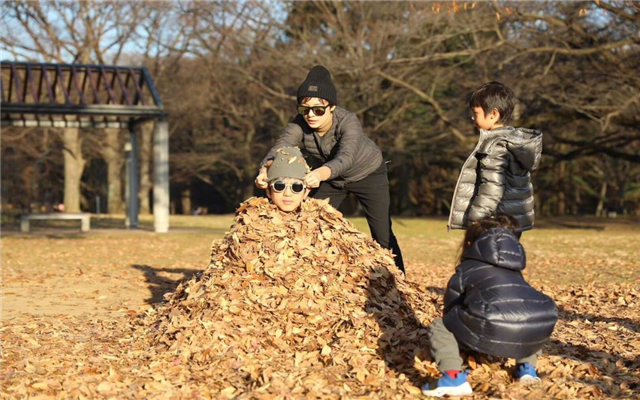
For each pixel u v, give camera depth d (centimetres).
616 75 2186
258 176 555
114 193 4209
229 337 481
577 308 745
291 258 527
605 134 2914
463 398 398
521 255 400
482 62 2475
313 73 598
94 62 3856
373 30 2608
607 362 476
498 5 2034
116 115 2070
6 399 405
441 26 2494
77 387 420
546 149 2903
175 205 5641
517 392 405
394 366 450
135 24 3766
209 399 395
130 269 1180
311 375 425
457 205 499
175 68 4106
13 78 2034
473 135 2914
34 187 4522
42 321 672
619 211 4853
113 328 627
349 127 613
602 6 1664
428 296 591
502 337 385
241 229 540
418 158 3700
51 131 4025
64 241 1853
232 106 3953
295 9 3098
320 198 670
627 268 1202
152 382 422
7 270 1147
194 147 4572
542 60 2316
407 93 2950
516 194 490
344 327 493
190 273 1109
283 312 501
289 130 634
